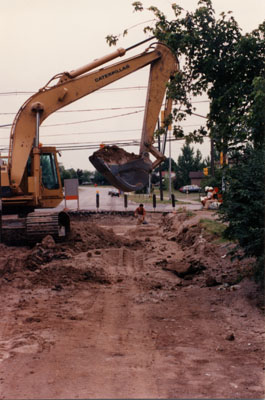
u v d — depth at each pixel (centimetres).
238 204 1044
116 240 1994
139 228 2636
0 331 844
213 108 1275
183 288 1202
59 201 1995
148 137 1862
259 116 1082
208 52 1276
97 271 1379
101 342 782
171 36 1287
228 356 715
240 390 584
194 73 1316
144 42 1956
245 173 1045
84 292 1174
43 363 683
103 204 5334
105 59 1972
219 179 1114
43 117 1966
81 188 13062
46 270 1365
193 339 800
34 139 1945
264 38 1202
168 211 3988
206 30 1265
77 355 717
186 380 620
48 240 1691
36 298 1109
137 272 1404
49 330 848
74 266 1425
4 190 1914
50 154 1980
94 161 1738
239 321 901
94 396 567
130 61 1973
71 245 1784
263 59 1229
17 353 723
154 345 768
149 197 7125
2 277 1307
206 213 2686
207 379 623
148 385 602
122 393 576
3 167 1905
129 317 943
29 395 570
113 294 1150
